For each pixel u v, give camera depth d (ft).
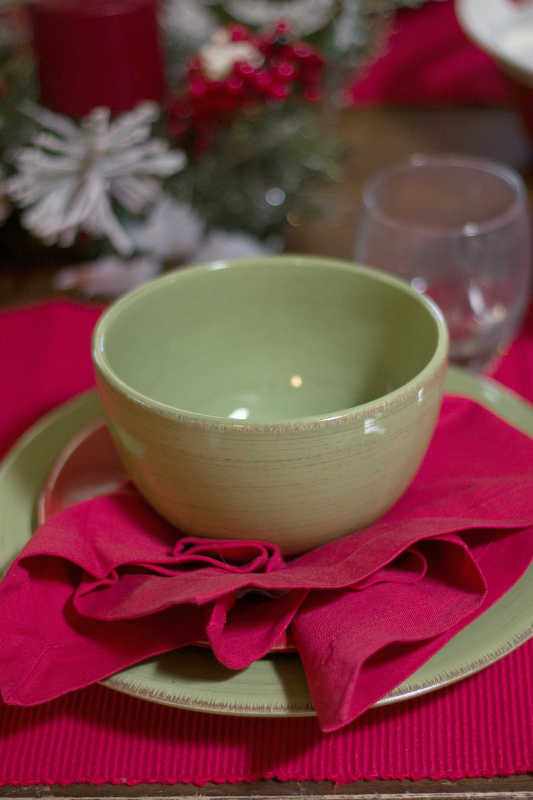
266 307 2.12
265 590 1.85
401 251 2.35
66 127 2.59
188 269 2.08
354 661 1.60
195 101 2.66
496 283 2.36
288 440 1.81
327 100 3.00
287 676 1.84
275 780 1.87
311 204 2.92
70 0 2.60
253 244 2.86
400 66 3.83
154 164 2.64
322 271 2.09
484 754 1.87
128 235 2.81
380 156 3.29
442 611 1.82
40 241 2.85
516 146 3.32
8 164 2.69
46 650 1.84
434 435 2.10
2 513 2.03
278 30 2.71
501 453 2.04
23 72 2.74
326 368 2.14
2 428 2.34
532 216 2.95
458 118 3.50
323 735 1.90
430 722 1.91
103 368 1.89
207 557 1.88
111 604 1.84
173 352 2.10
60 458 2.10
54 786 1.87
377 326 2.08
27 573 1.86
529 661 1.97
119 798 1.86
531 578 1.92
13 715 1.93
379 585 1.86
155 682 1.83
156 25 2.65
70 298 2.76
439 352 1.90
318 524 1.89
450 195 2.51
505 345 2.52
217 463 1.84
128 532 1.93
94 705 1.94
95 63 2.59
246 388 2.16
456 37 3.77
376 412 1.83
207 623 1.75
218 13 2.92
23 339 2.57
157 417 1.84
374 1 2.94
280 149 2.79
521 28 3.14
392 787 1.86
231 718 1.92
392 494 1.92
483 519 1.89
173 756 1.89
